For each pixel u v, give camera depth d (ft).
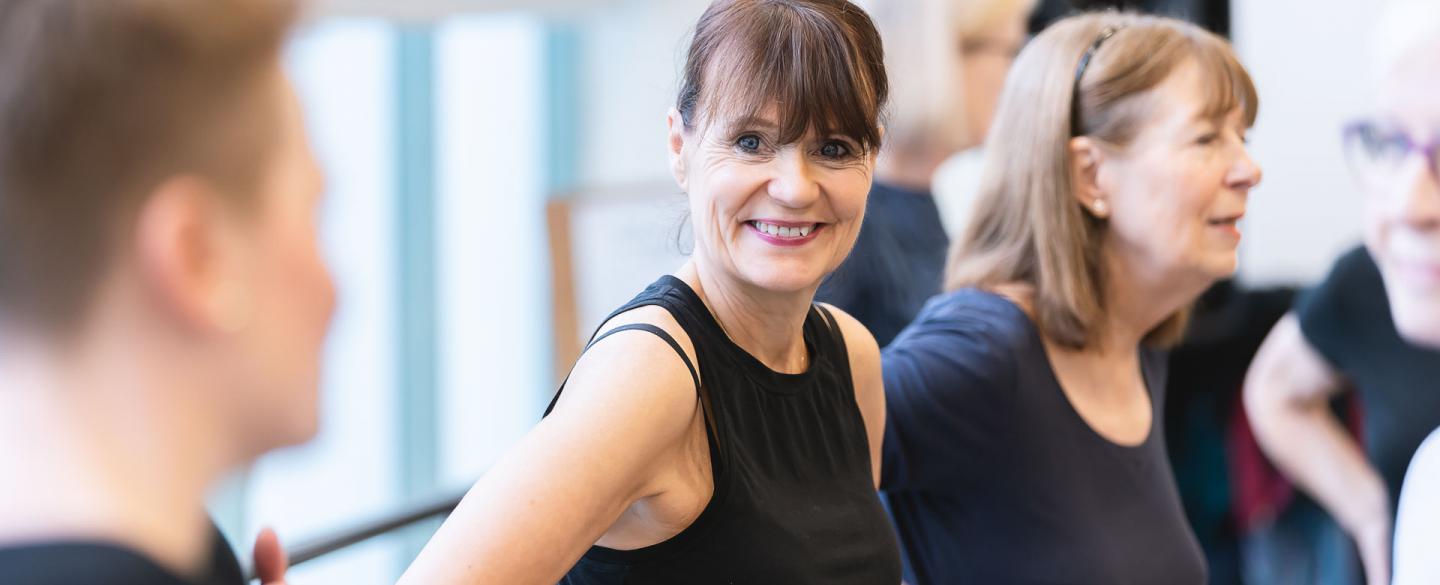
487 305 18.13
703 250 4.59
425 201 17.75
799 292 4.61
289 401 2.18
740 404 4.51
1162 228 6.12
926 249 8.86
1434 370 8.41
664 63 15.93
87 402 1.96
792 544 4.49
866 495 4.94
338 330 2.31
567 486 3.90
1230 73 6.17
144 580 1.91
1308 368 9.17
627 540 4.42
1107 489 6.31
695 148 4.48
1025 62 6.53
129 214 1.92
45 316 1.93
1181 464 11.64
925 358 6.13
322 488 17.52
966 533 6.24
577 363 4.36
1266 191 12.56
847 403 5.08
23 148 1.85
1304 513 11.20
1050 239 6.22
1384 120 8.32
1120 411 6.56
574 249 9.56
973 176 13.32
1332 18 11.91
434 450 18.26
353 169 17.29
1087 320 6.16
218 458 2.14
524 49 17.11
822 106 4.24
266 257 2.09
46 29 1.84
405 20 11.55
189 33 1.91
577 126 16.90
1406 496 5.14
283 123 2.11
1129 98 6.13
